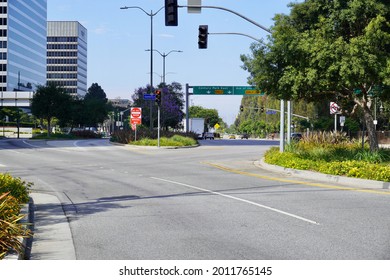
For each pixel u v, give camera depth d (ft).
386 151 70.18
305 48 59.11
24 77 473.26
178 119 265.54
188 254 22.82
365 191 46.14
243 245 24.57
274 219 31.63
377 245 24.49
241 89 222.28
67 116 230.89
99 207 36.96
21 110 384.47
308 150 83.76
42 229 28.91
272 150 90.68
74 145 151.53
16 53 451.12
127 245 24.75
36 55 511.81
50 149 129.08
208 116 523.70
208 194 44.11
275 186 50.55
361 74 56.95
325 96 75.00
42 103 223.30
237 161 89.20
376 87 68.44
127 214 33.76
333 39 61.52
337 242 25.17
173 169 72.43
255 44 67.72
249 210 35.14
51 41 635.66
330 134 106.11
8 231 22.21
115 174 64.28
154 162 86.84
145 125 250.78
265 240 25.67
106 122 419.74
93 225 29.99
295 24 68.85
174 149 133.08
